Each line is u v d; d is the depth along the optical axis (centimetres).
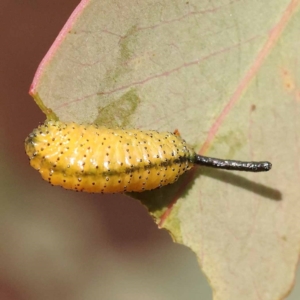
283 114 14
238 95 14
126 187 14
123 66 13
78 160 13
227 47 14
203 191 14
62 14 16
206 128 14
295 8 14
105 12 13
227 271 14
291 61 14
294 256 14
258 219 14
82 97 13
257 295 14
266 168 14
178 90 14
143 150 13
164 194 14
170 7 13
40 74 13
